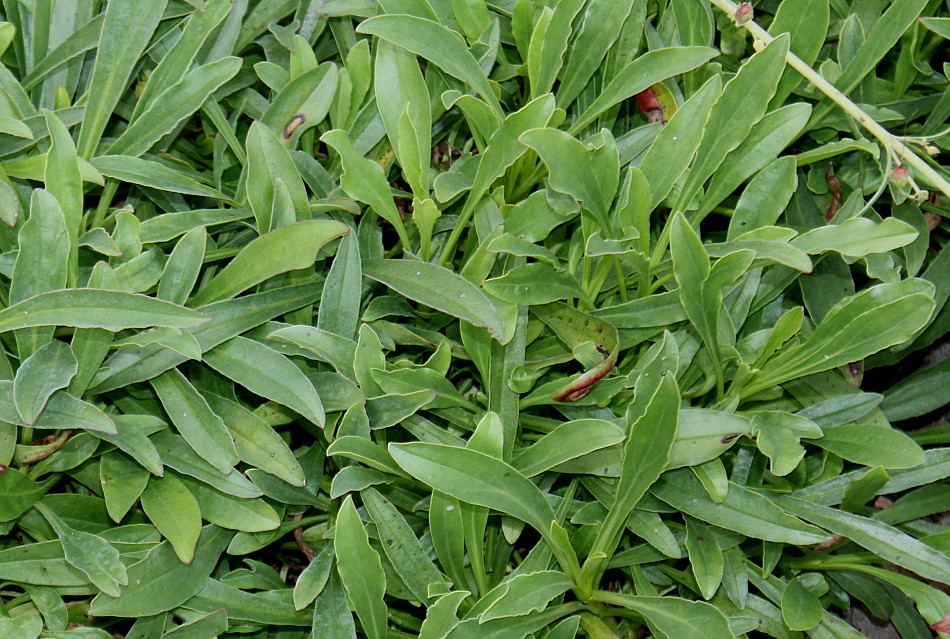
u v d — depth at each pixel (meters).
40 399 0.68
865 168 0.79
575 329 0.73
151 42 0.79
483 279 0.73
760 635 0.78
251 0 0.79
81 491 0.74
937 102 0.80
